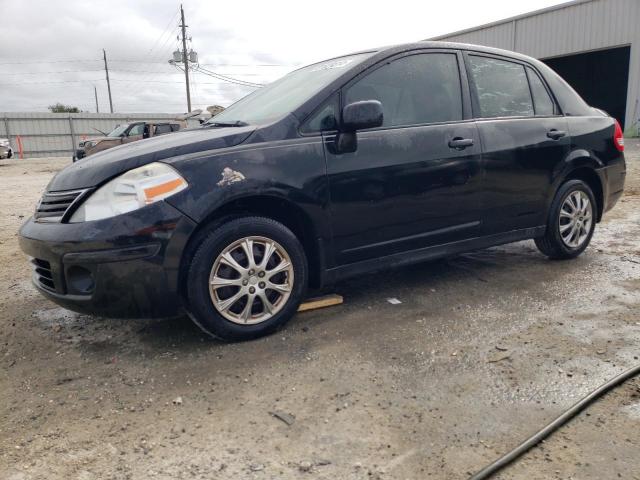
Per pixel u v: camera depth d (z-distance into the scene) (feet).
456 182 12.35
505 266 15.11
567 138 14.52
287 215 10.98
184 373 9.35
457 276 14.29
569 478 6.47
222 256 9.90
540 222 14.40
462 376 8.95
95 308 9.43
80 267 9.32
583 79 82.58
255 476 6.68
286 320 10.78
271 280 10.53
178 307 9.72
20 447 7.43
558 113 14.78
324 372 9.21
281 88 12.92
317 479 6.59
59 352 10.44
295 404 8.25
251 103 13.12
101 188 9.57
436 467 6.73
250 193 9.86
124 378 9.29
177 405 8.36
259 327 10.43
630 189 27.94
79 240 9.12
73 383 9.20
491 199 13.09
